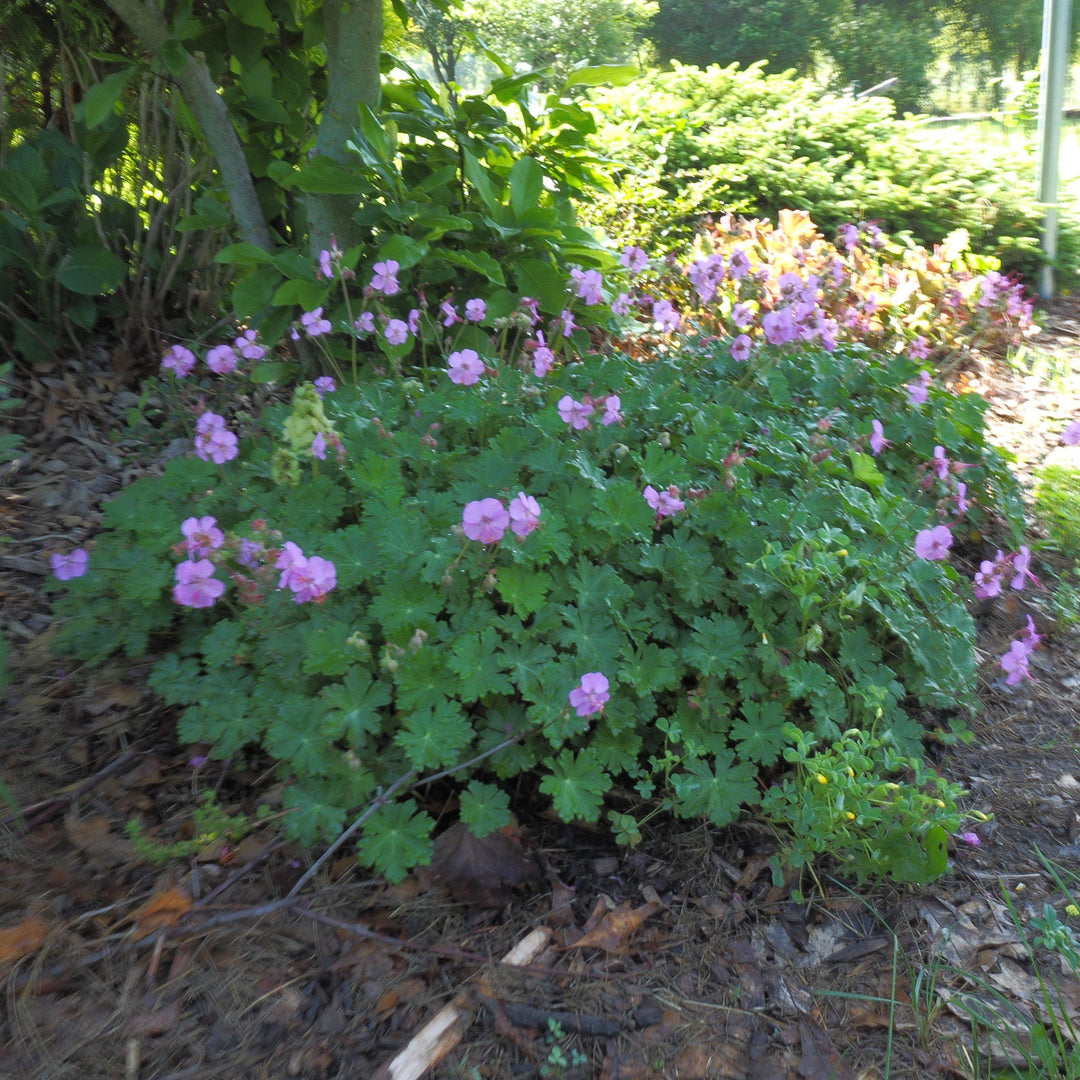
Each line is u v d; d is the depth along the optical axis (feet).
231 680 8.09
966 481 12.26
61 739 8.36
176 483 9.77
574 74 14.17
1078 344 20.16
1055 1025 6.28
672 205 23.48
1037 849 8.14
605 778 7.55
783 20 70.54
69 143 14.42
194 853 7.36
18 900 6.84
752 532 9.14
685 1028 6.56
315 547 8.66
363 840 7.02
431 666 7.64
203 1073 5.95
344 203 13.58
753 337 14.07
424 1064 6.16
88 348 14.96
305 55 14.84
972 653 9.36
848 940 7.27
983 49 77.71
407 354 12.67
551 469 9.36
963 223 23.73
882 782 7.80
